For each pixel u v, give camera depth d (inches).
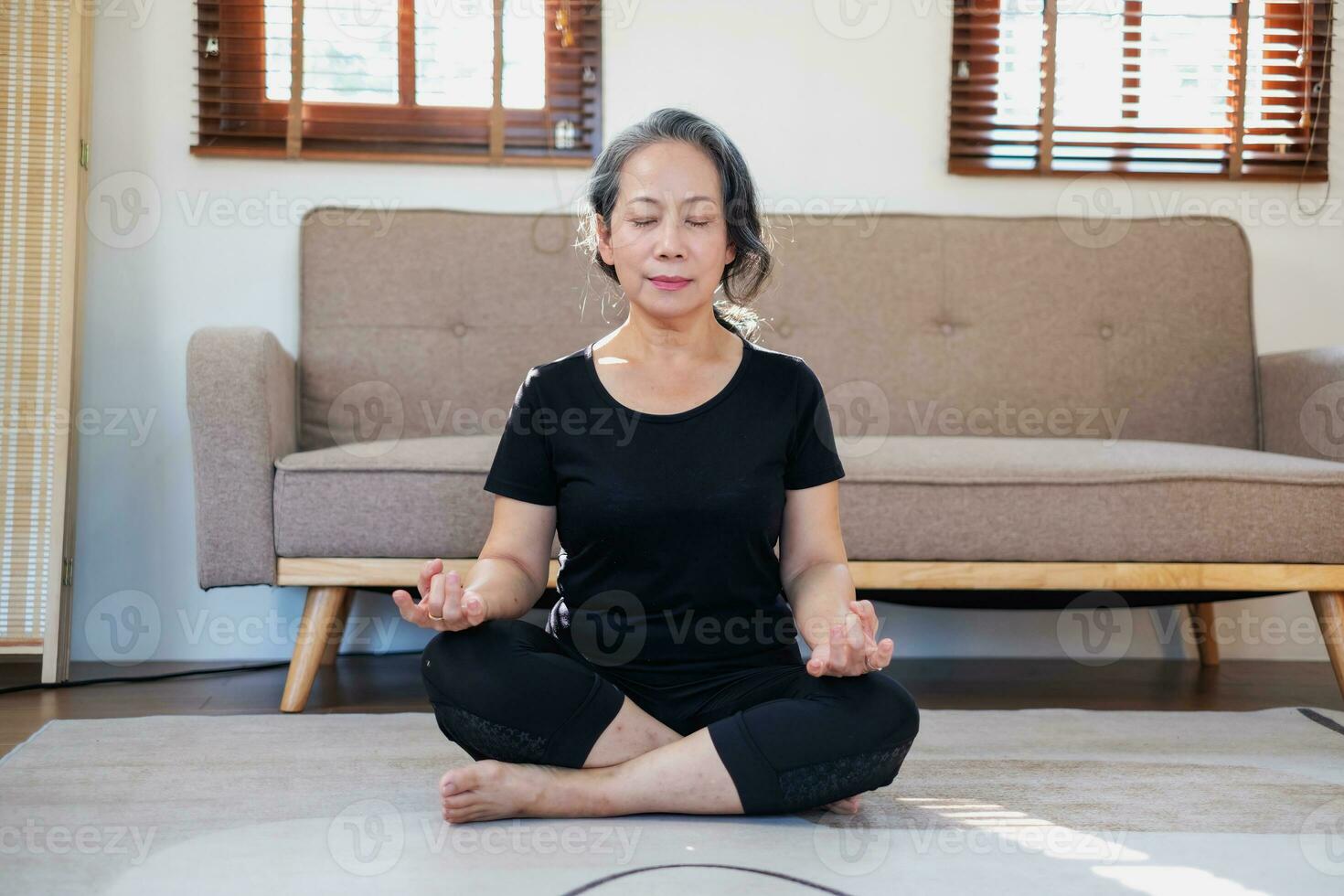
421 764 57.7
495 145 97.1
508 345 92.7
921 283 95.0
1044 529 73.0
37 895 38.6
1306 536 73.0
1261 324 101.8
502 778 45.7
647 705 49.5
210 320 94.7
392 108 97.9
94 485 92.9
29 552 86.1
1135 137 102.0
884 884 39.9
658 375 51.1
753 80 98.8
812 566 52.1
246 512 71.9
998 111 100.3
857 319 94.3
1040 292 95.3
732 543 49.3
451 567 72.7
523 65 98.0
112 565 93.0
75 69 87.2
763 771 45.4
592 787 46.3
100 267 93.4
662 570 49.4
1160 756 60.9
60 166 88.1
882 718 45.5
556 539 77.6
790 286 94.3
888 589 74.7
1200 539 73.0
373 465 72.2
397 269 92.5
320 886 39.2
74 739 62.9
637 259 49.1
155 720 68.1
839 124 99.4
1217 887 40.3
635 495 49.0
